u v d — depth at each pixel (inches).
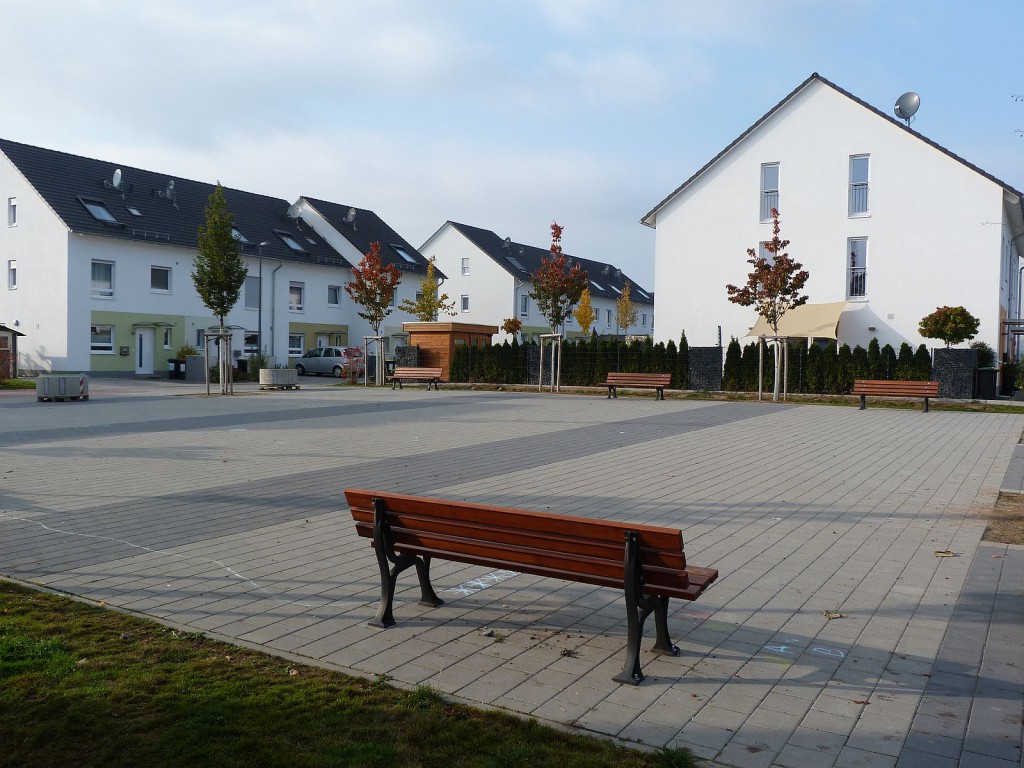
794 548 278.8
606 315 2957.7
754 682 170.7
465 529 192.2
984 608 217.2
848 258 1222.3
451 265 2470.5
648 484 398.0
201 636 193.0
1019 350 1539.1
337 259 2006.6
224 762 132.7
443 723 148.1
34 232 1519.4
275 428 655.8
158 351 1638.8
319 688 163.2
